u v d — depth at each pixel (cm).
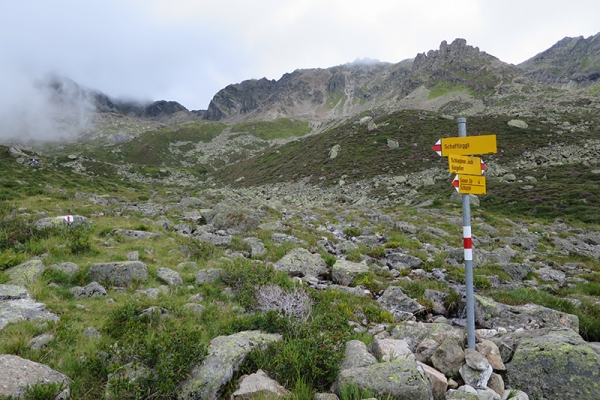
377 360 535
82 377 474
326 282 1148
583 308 936
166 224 1788
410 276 1249
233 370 496
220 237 1537
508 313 825
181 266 1075
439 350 542
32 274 803
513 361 541
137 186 6881
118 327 617
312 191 6284
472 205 4122
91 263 934
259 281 908
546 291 1175
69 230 1216
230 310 776
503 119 8019
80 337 575
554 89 14812
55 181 4803
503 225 2848
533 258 1705
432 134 7844
